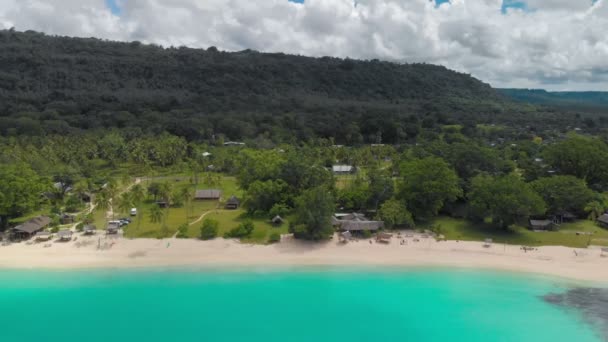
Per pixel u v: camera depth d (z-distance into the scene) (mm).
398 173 171000
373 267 93438
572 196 118875
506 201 107938
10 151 181000
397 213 113000
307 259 96562
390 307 79312
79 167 176875
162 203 139250
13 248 99188
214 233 106500
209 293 83000
